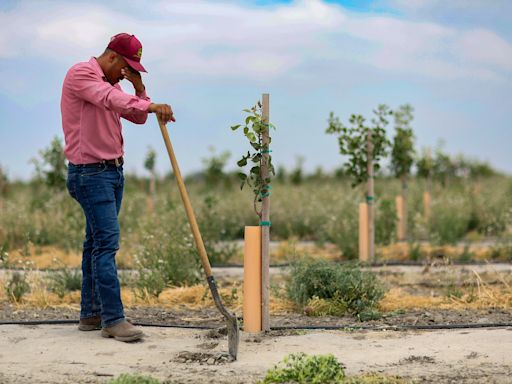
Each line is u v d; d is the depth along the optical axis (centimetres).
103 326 611
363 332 640
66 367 529
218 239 1251
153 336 626
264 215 640
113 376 507
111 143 610
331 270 783
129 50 608
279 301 799
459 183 2339
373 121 1183
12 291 812
